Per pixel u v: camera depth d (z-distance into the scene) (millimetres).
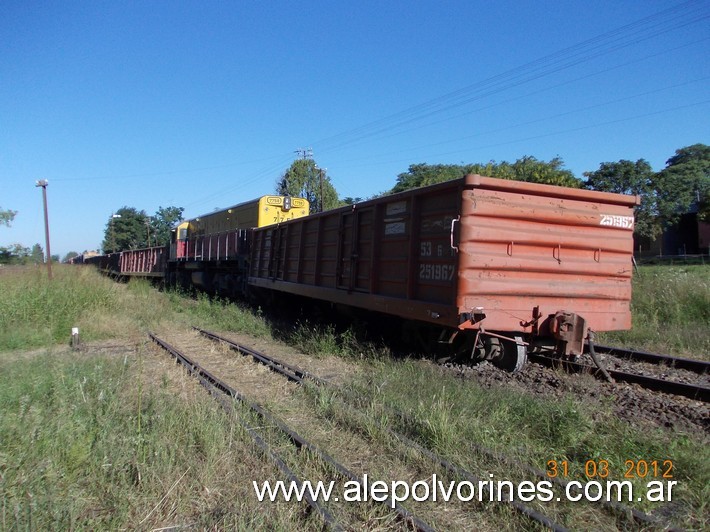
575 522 3666
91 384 6277
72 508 3574
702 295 12703
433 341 9016
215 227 25266
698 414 5984
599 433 5145
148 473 4102
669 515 3748
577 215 7703
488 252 7160
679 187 50062
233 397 6254
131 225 87000
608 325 8125
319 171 50219
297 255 13258
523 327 7473
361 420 5453
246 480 4270
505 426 5270
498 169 32250
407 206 8539
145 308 15836
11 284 13805
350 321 12062
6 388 6000
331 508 3801
